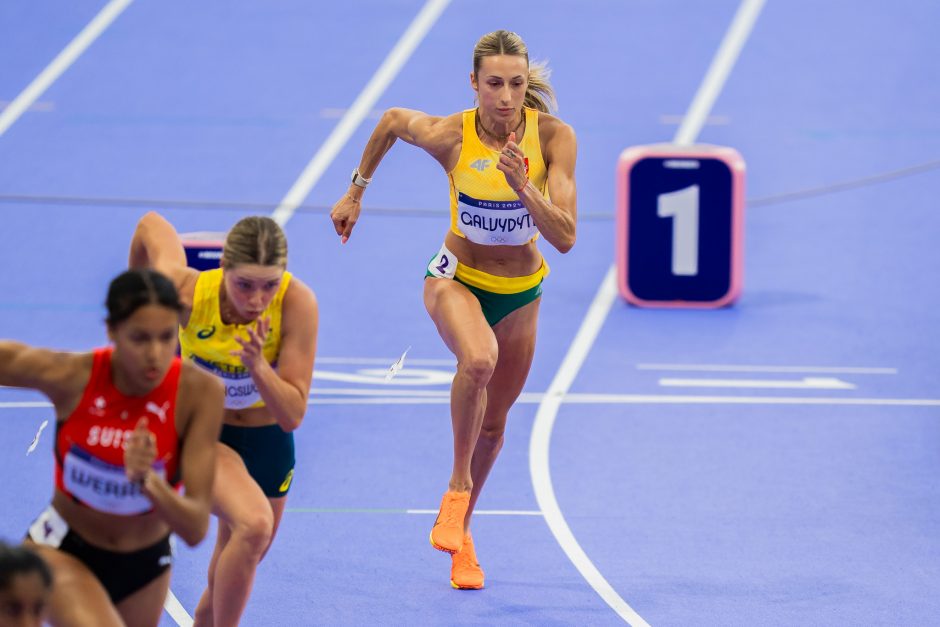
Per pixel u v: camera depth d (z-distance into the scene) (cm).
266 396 1698
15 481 2808
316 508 2708
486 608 2256
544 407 3306
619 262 4156
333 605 2264
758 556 2466
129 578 1577
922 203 4897
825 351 3725
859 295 4197
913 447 3022
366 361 3656
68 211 4741
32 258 4378
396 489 2814
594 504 2733
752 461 2948
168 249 1919
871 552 2478
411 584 2358
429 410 3291
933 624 2177
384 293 4175
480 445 2384
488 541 2553
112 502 1517
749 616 2214
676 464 2939
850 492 2772
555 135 2198
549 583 2362
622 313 4094
